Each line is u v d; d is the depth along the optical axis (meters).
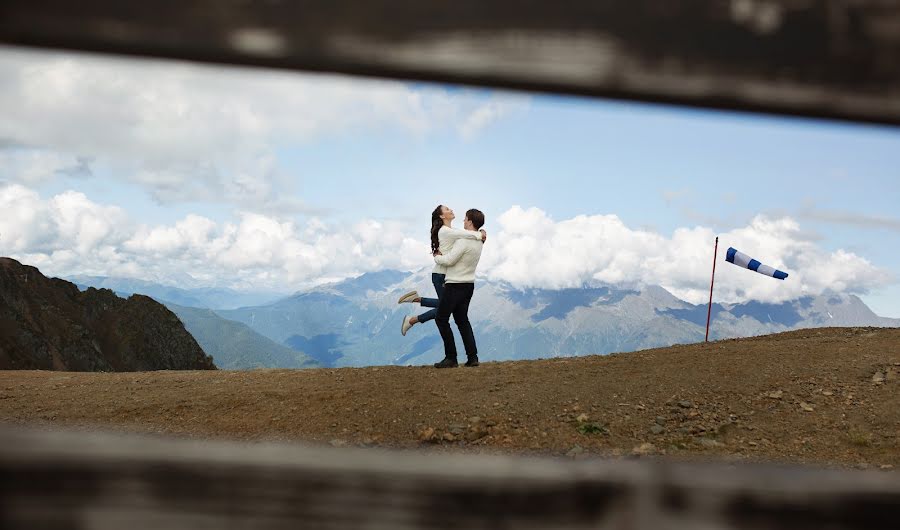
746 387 7.40
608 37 0.68
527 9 0.68
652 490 0.84
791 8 0.69
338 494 0.85
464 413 6.60
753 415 6.62
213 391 7.82
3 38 0.63
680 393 7.26
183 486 0.83
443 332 9.19
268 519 0.84
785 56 0.69
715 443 5.86
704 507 0.83
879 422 6.25
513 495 0.84
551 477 0.85
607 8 0.68
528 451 5.61
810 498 0.83
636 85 0.68
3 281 103.56
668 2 0.69
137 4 0.64
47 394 7.91
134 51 0.65
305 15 0.66
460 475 0.85
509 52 0.67
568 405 6.86
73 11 0.63
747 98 0.69
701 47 0.69
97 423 6.48
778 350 8.85
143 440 0.83
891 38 0.70
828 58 0.69
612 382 7.66
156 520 0.82
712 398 7.09
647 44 0.68
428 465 0.85
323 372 9.00
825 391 7.16
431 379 8.04
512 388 7.47
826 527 0.83
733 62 0.69
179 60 0.67
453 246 9.10
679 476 0.84
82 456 0.81
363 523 0.85
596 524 0.84
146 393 7.86
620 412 6.66
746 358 8.52
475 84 0.69
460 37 0.67
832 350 8.60
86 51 0.65
